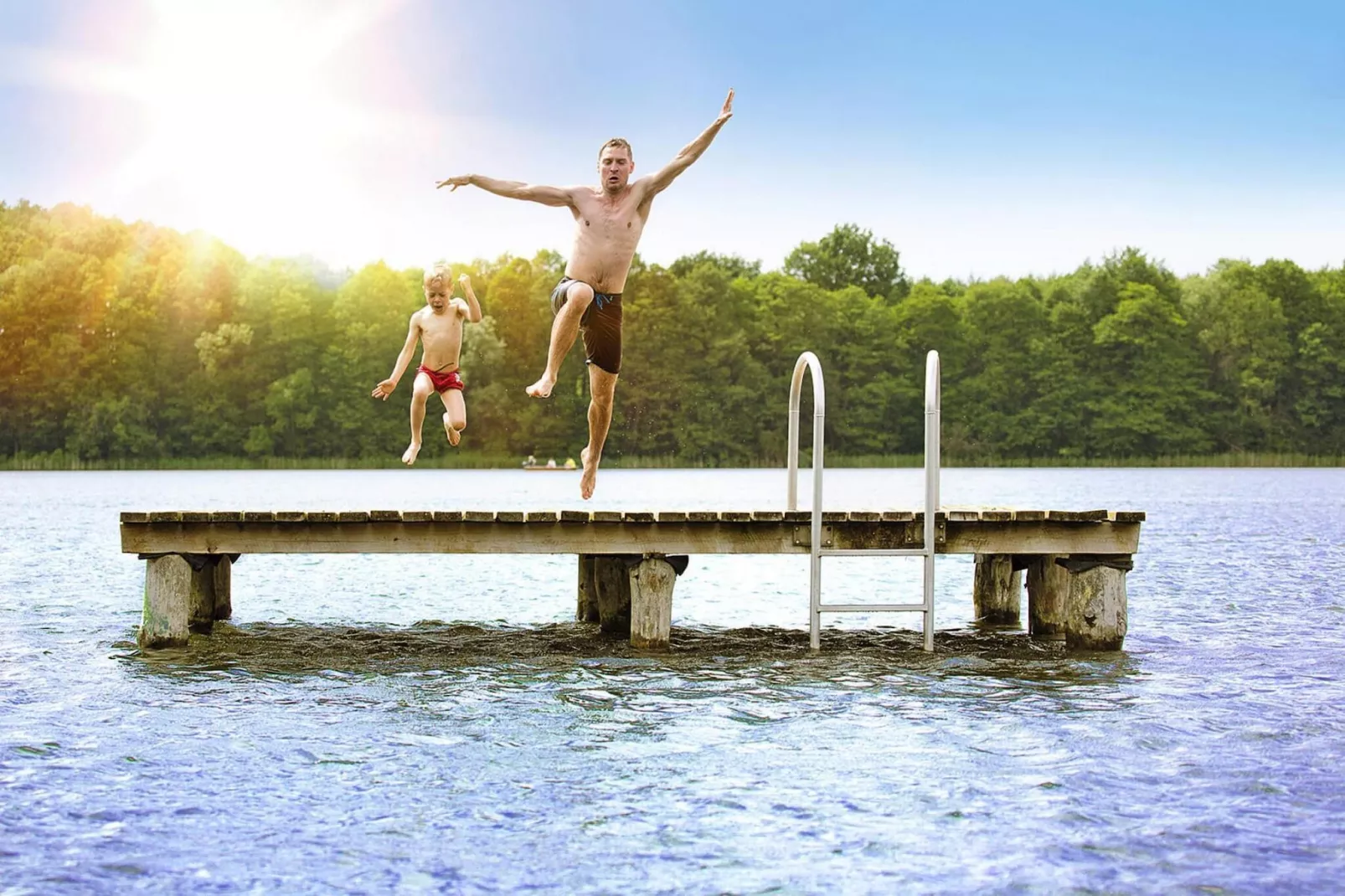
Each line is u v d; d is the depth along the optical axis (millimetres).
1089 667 11453
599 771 7902
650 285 97438
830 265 123312
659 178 10219
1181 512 34719
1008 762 8117
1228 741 8656
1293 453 97500
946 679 10914
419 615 15344
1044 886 6055
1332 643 12766
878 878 6141
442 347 13164
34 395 91125
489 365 94125
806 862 6355
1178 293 101562
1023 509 12148
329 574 19812
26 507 37156
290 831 6789
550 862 6348
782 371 99625
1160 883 6090
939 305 101500
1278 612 15039
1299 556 21969
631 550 12070
